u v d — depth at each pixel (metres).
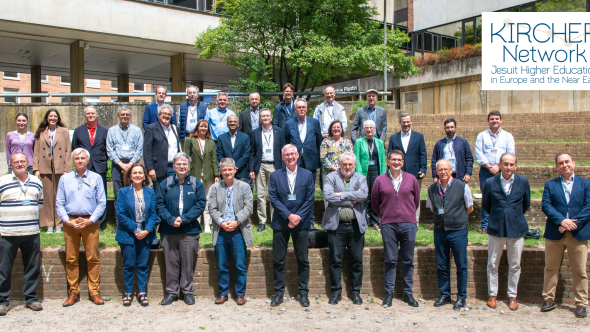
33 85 21.22
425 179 9.80
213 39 13.34
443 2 21.45
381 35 13.24
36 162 6.76
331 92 7.75
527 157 10.20
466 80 17.47
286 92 7.77
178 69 18.41
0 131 10.56
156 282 5.73
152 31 16.08
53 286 5.70
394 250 5.49
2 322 4.89
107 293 5.75
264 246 6.02
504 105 16.25
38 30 14.73
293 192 5.49
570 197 5.20
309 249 5.86
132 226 5.36
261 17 12.11
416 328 4.75
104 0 15.08
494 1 19.23
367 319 5.00
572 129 11.32
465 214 5.41
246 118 7.80
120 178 6.90
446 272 5.48
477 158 7.05
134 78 24.72
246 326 4.79
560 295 5.62
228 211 5.50
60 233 6.73
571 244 5.16
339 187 5.55
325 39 12.70
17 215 5.18
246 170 7.12
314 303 5.54
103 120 11.04
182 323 4.88
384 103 13.25
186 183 5.55
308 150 7.08
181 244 5.50
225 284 5.52
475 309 5.35
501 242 5.36
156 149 6.74
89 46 16.91
